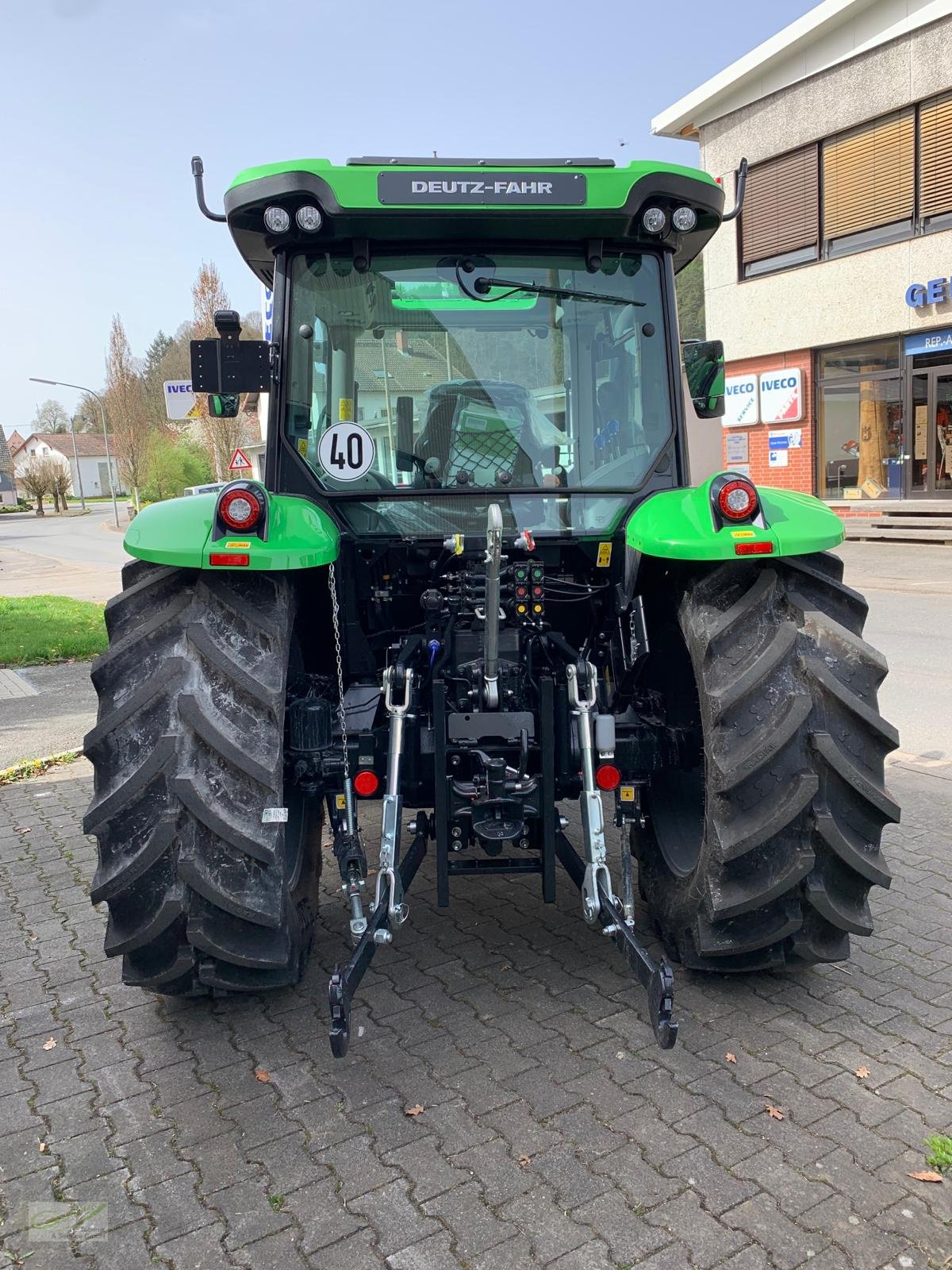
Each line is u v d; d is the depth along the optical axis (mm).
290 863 3365
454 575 3416
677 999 3193
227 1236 2262
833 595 3029
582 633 3678
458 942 3664
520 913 3906
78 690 8875
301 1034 3092
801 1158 2438
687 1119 2594
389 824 2928
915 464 17578
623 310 3492
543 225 3305
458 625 3338
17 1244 2264
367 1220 2287
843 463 18828
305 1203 2354
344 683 3637
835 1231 2207
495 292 3443
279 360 3432
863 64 17000
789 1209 2273
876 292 17500
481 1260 2158
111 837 2803
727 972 3211
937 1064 2816
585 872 3012
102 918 4023
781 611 2977
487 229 3326
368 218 3230
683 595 3148
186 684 2812
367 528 3482
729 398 20609
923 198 16625
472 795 3031
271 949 2914
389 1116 2656
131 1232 2287
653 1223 2242
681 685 3322
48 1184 2459
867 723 2842
